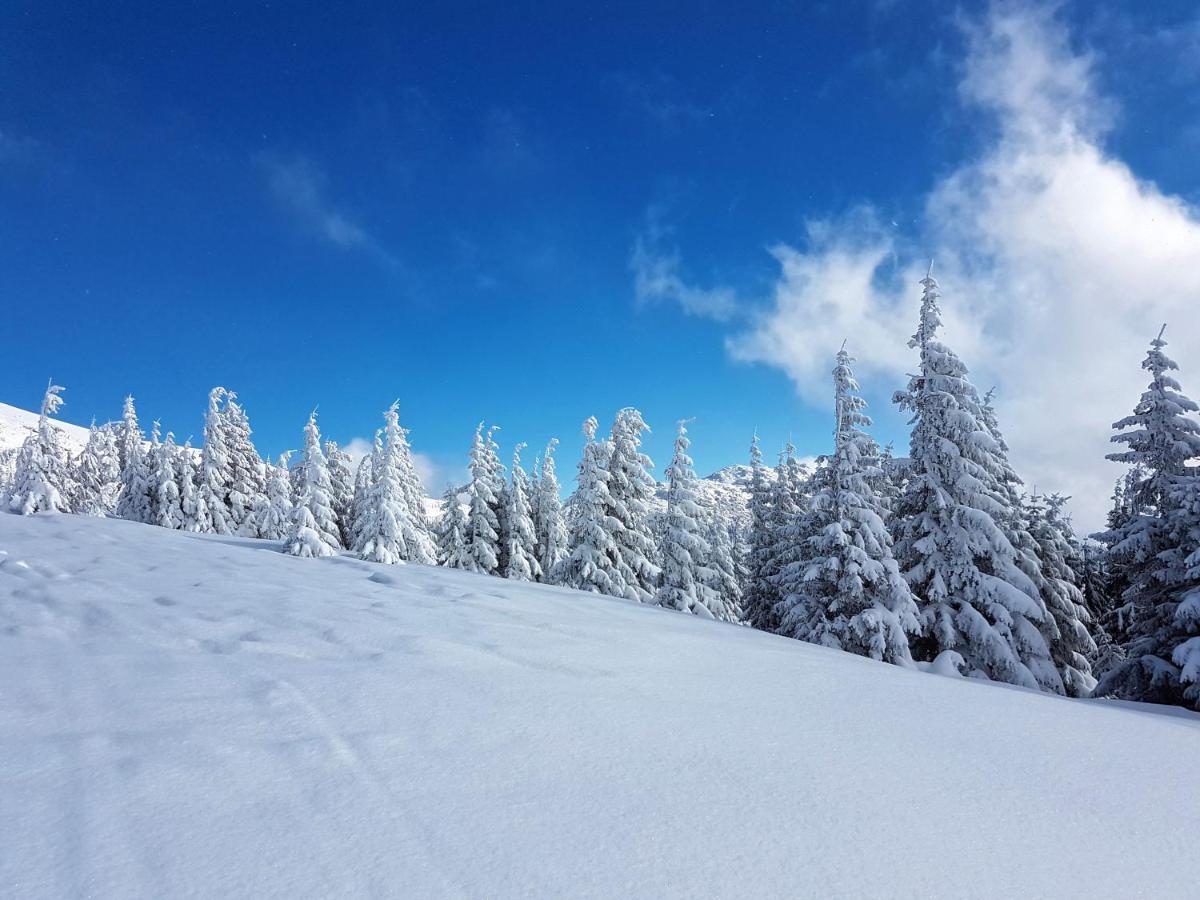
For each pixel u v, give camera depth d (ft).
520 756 12.57
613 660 22.41
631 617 36.91
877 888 8.43
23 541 47.88
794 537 60.64
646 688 18.75
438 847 8.93
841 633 48.78
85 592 27.14
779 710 17.34
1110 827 10.81
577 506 88.17
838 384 59.72
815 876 8.64
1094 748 15.49
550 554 119.75
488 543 107.14
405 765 11.76
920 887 8.52
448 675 18.35
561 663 21.11
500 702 16.07
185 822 9.25
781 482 82.89
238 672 17.31
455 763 12.01
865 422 58.03
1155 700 46.03
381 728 13.64
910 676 25.27
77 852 8.33
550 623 29.22
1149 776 13.53
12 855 8.16
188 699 14.84
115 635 20.71
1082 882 8.89
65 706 14.01
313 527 73.10
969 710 18.83
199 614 24.18
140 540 56.08
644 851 9.10
